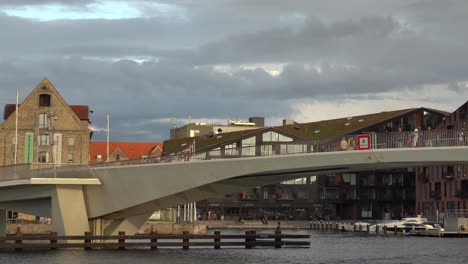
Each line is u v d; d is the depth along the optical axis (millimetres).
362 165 61094
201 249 73312
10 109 133500
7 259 61625
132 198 68688
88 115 136125
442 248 84875
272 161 62906
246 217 163375
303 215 165250
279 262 61688
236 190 70688
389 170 170250
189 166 66188
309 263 61906
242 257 64875
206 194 70938
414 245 90688
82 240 69812
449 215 129500
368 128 156500
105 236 68312
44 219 115312
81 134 125875
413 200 171250
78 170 69312
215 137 166500
